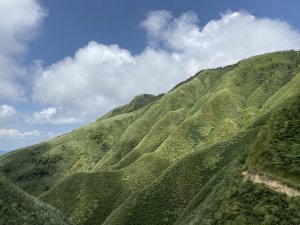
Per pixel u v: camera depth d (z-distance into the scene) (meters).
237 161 63.88
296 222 46.41
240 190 54.75
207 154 112.00
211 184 81.50
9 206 57.47
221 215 52.31
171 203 103.56
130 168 149.50
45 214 63.78
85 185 141.88
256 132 108.88
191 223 61.59
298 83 165.88
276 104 156.50
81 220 130.62
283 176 54.06
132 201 108.75
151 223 100.31
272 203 50.12
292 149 57.59
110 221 107.00
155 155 159.75
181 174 110.00
